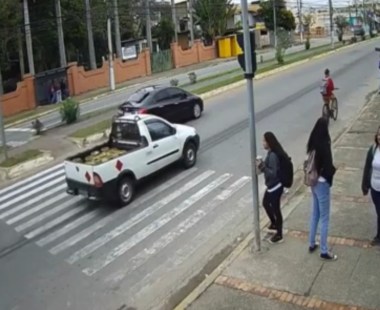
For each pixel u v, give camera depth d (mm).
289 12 80188
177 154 13438
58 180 14727
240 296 6770
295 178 11852
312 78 29609
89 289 8055
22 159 16781
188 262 8578
